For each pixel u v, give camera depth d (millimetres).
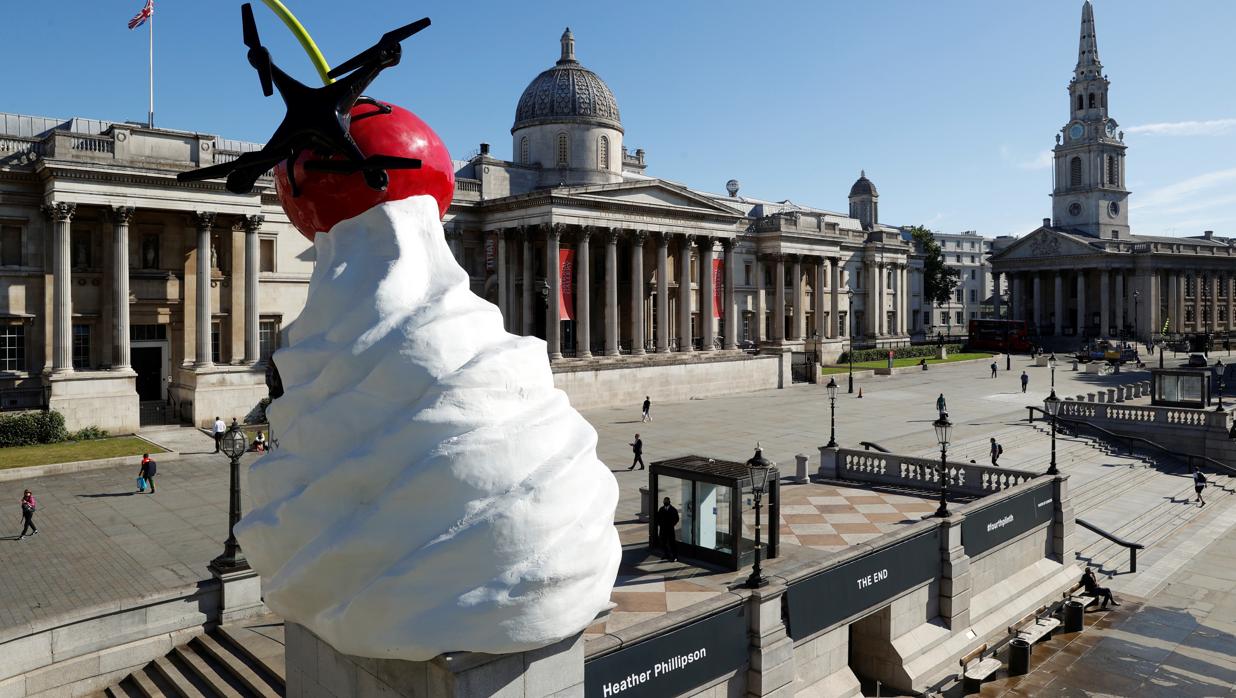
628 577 21219
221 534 27359
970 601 23297
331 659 11672
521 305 72750
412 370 9648
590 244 78562
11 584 22500
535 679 10219
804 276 102312
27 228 48031
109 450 41312
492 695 9797
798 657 18094
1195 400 48812
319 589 9641
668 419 54469
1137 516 35469
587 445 10484
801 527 26031
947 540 22234
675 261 84562
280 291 57000
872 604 19828
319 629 9906
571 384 58312
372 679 10781
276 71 10016
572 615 9859
